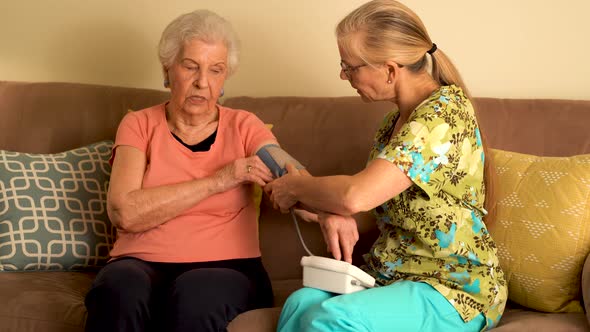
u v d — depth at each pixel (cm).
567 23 253
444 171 168
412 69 178
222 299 173
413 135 165
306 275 171
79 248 225
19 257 219
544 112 221
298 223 229
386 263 181
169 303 173
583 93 254
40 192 227
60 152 251
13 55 308
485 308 173
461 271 173
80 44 301
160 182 205
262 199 233
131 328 171
